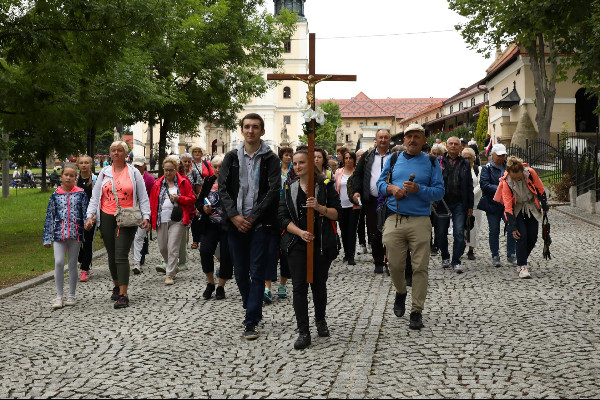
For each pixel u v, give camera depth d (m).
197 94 24.17
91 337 6.73
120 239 8.35
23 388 5.10
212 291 8.73
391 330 6.64
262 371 5.38
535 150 27.06
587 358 5.48
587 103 38.09
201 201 8.50
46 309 8.34
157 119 25.12
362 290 8.93
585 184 20.03
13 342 6.62
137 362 5.74
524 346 5.89
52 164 69.50
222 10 23.59
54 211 8.47
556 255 11.67
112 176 8.62
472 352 5.73
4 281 10.46
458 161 10.41
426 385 4.89
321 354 5.82
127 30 13.33
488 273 10.08
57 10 12.71
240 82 25.59
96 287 9.94
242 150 6.69
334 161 13.79
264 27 26.53
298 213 6.22
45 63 13.80
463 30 28.81
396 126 126.25
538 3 13.34
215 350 6.08
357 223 11.91
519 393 4.67
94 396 4.88
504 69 41.28
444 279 9.63
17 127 15.34
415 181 6.77
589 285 8.79
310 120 6.23
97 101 15.45
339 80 6.34
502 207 10.72
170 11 13.93
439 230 10.59
